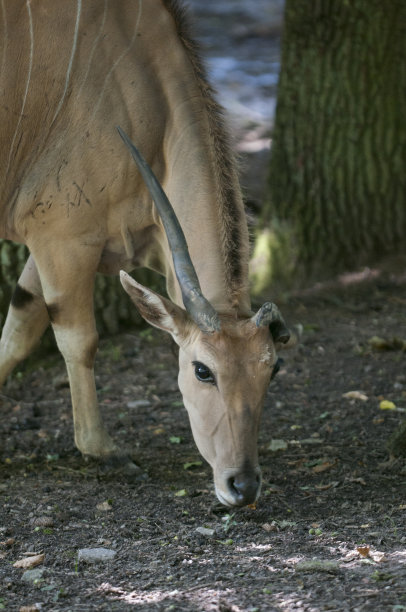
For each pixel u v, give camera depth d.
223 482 7.70
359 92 15.16
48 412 11.91
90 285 9.80
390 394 11.89
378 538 8.03
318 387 12.25
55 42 9.54
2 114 9.66
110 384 12.74
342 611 6.63
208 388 7.84
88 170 9.47
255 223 10.11
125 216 9.66
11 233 10.17
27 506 9.01
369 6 14.95
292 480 9.50
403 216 15.66
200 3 33.66
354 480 9.39
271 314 7.74
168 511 8.89
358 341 13.60
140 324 14.63
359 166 15.38
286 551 7.87
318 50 15.16
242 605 6.82
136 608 6.87
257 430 7.81
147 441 10.81
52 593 7.19
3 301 13.45
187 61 9.66
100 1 9.62
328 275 15.48
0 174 9.83
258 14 32.59
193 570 7.55
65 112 9.55
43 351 13.69
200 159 9.19
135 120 9.46
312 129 15.34
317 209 15.45
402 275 15.32
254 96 25.31
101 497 9.27
